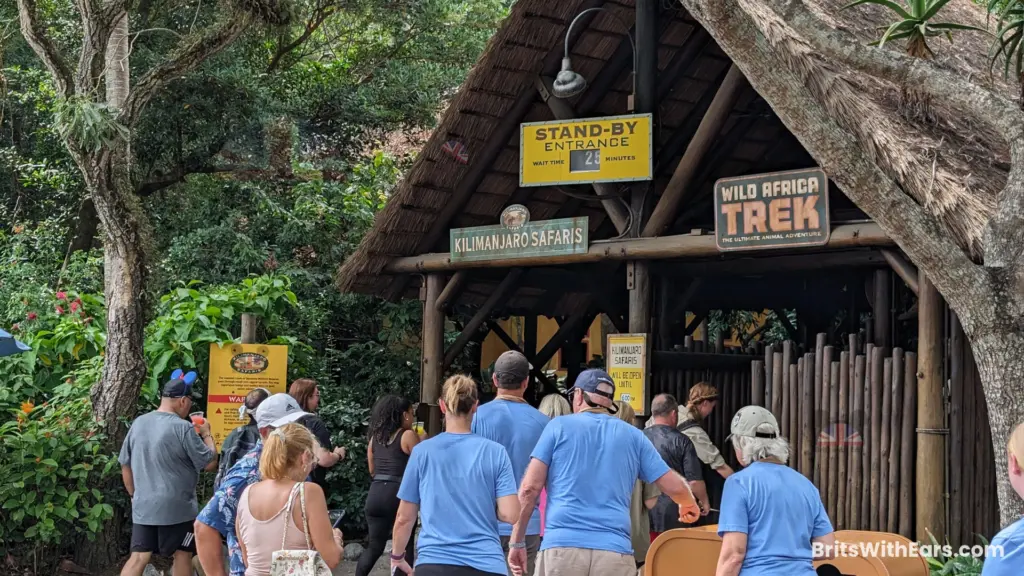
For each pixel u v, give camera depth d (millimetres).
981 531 7176
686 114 10336
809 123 5805
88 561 8797
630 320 8727
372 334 13930
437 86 18328
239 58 15594
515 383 5785
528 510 4953
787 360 8070
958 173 5988
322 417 10867
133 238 9086
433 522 4695
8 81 15727
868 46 5805
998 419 5168
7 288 12477
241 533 4555
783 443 4324
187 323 10273
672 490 4953
